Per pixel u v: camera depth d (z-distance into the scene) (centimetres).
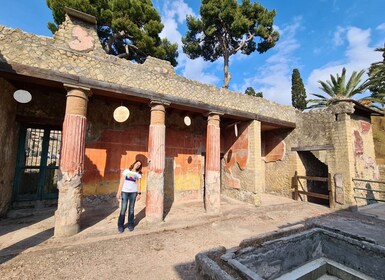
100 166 700
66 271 323
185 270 333
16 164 619
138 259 369
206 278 261
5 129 522
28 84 562
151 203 564
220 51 1864
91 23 536
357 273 334
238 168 895
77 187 466
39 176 661
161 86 624
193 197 892
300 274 336
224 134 991
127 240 455
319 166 1043
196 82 701
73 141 468
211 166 695
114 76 549
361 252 335
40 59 463
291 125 961
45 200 663
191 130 919
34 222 535
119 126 749
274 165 1059
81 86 488
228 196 936
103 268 335
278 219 648
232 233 517
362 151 856
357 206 783
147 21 1257
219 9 1552
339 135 809
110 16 1148
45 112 652
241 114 791
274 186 1048
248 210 729
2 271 315
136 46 1268
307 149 912
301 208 797
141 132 790
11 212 577
